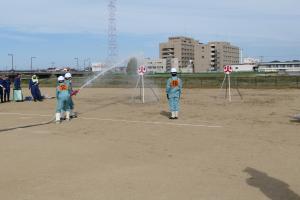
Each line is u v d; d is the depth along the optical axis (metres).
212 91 42.53
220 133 14.98
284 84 52.25
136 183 8.48
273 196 7.51
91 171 9.55
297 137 13.88
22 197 7.62
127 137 14.41
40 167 10.00
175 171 9.49
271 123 17.48
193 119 19.22
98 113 22.45
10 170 9.70
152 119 19.45
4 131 16.16
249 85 51.31
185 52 168.88
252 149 11.96
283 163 10.16
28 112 23.58
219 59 176.50
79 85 59.62
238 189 7.98
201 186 8.22
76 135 15.02
